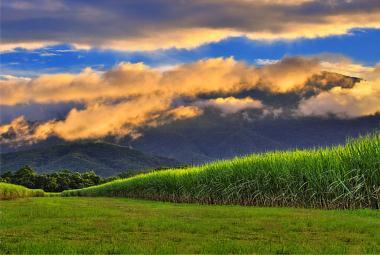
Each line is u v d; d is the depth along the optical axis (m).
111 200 40.97
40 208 24.27
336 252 10.96
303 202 25.89
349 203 23.05
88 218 18.75
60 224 16.48
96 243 12.45
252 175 29.75
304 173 25.86
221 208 25.56
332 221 16.64
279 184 27.42
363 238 13.05
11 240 13.03
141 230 15.05
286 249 11.18
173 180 40.34
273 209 23.84
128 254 10.84
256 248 11.40
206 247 11.55
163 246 11.70
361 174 22.58
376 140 23.25
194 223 16.66
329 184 23.52
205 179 35.50
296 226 15.44
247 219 17.94
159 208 25.97
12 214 20.28
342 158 23.94
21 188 46.41
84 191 69.12
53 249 11.31
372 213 19.23
